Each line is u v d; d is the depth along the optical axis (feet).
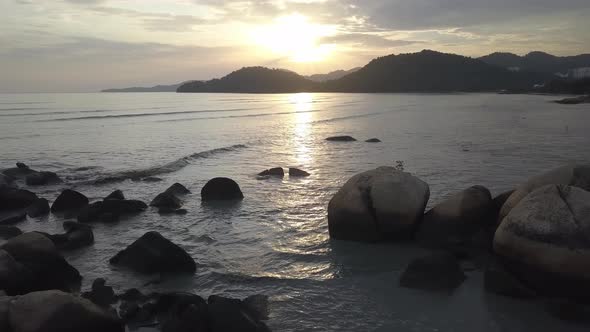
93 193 53.21
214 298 24.36
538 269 24.59
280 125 154.10
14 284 24.62
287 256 32.63
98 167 69.51
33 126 133.80
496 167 68.18
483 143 98.99
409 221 33.68
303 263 31.30
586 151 84.94
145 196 51.78
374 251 33.17
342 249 33.65
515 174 62.28
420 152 86.02
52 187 56.34
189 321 21.65
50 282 26.48
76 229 36.99
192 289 27.48
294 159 79.41
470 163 72.18
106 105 288.30
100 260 32.12
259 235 37.65
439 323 23.24
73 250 33.99
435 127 142.20
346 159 78.84
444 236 33.17
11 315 19.75
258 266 30.94
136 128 132.77
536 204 25.75
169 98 507.30
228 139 109.09
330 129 139.33
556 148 89.61
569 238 23.99
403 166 69.46
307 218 42.65
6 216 44.09
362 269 30.07
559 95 492.13
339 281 28.27
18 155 81.15
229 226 40.29
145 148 90.74
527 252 24.88
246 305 24.48
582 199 25.16
